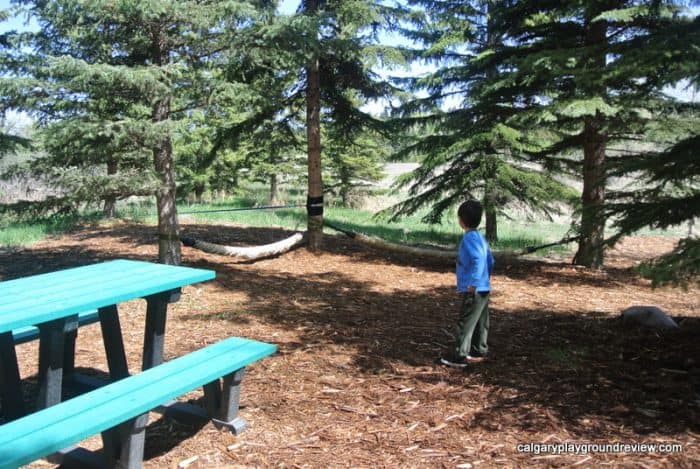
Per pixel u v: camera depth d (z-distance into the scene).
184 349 4.85
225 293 6.95
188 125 7.25
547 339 5.29
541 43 9.04
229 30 7.14
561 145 9.63
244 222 14.84
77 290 3.39
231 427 3.37
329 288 7.50
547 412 3.61
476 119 11.14
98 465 2.92
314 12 9.23
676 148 4.05
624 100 5.40
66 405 2.65
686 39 3.94
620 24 8.49
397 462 3.01
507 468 2.94
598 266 9.36
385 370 4.41
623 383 4.09
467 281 4.41
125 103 7.66
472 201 4.54
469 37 12.52
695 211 4.03
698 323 5.51
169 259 7.68
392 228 15.58
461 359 4.48
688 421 3.41
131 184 6.61
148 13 6.20
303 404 3.76
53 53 7.07
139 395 2.78
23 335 3.75
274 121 10.60
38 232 12.16
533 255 11.30
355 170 22.39
